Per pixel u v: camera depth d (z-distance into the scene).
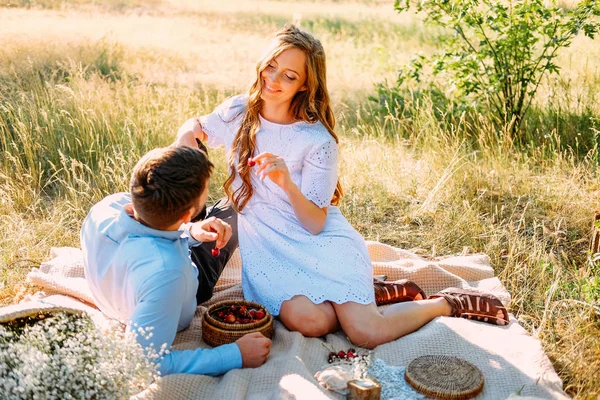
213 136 3.72
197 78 8.26
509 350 3.18
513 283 3.96
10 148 5.54
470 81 6.46
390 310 3.33
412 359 3.11
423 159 5.73
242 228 3.58
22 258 4.14
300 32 3.36
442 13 6.75
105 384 2.46
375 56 9.84
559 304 3.71
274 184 3.47
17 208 4.87
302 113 3.43
